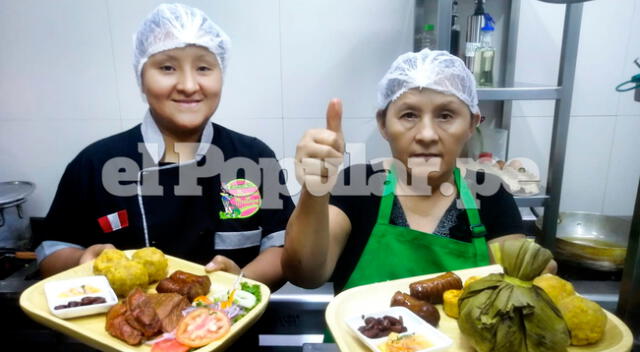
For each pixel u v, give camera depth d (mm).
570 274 1326
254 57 1570
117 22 1532
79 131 1624
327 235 751
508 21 1568
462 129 868
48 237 1111
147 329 719
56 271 1037
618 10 1545
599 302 988
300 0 1531
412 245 911
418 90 852
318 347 701
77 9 1523
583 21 1563
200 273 949
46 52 1556
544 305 601
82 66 1566
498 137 1536
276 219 1131
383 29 1552
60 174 1661
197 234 1075
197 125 1007
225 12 1532
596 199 1714
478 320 606
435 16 1357
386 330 682
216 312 765
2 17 1528
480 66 1396
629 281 710
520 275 618
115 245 1092
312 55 1572
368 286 818
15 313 1218
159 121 1056
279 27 1550
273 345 1107
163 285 879
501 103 1637
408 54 914
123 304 791
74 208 1102
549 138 1646
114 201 1068
